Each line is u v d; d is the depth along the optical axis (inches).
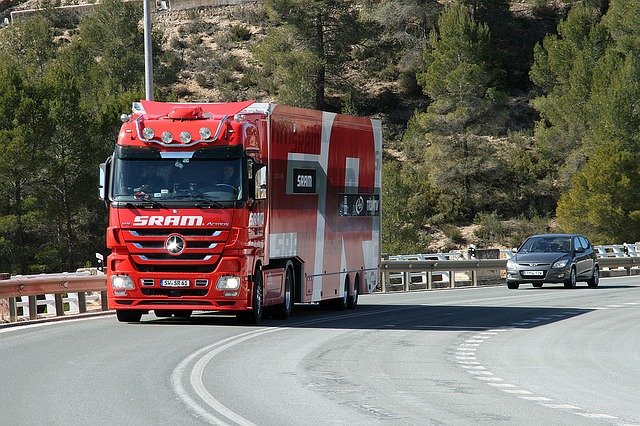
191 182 2303.2
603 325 2522.1
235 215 2289.6
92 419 1198.3
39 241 6766.7
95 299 2984.7
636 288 4087.1
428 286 4264.3
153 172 2319.1
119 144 2335.1
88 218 6830.7
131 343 1989.4
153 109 2410.2
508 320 2645.2
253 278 2372.0
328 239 2792.8
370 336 2215.8
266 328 2345.0
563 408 1337.4
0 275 2493.8
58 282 2608.3
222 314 2755.9
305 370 1656.0
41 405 1294.3
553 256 4047.7
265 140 2431.1
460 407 1333.7
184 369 1635.1
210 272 2297.0
